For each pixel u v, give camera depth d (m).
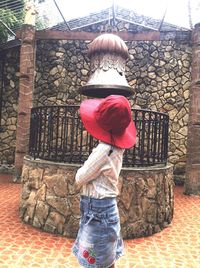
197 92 5.47
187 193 5.55
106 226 1.68
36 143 3.86
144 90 6.74
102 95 3.52
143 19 6.77
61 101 6.97
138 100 6.73
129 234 3.34
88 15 6.89
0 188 5.52
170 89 6.67
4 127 7.32
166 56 6.71
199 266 2.71
